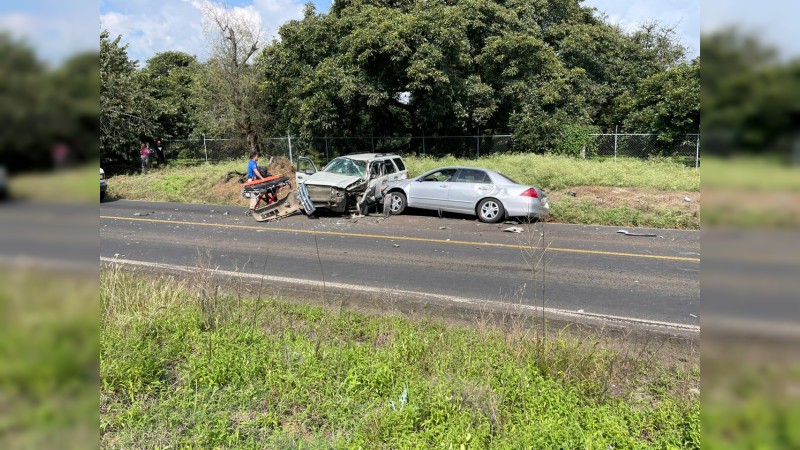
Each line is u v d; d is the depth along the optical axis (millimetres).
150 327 4730
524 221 12523
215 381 3857
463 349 4387
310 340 4633
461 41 20297
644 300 6301
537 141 22094
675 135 20531
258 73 27078
